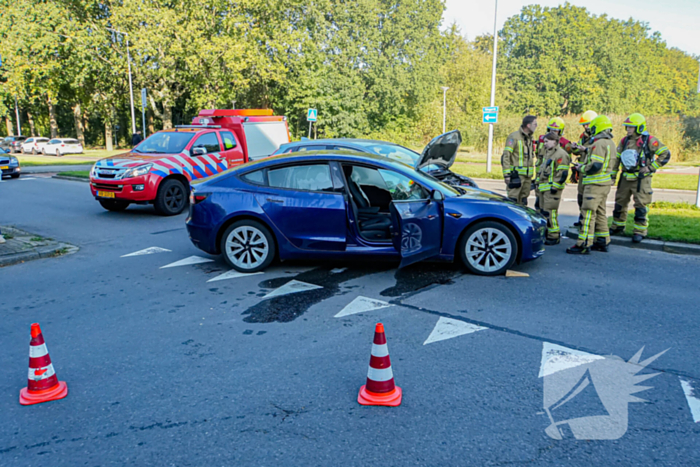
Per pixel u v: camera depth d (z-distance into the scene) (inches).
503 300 209.5
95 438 121.1
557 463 108.7
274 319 193.5
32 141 1676.9
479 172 761.0
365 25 1664.6
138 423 126.8
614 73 2544.3
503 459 110.3
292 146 406.9
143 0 1322.6
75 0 1429.6
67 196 567.2
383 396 133.1
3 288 239.5
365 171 295.1
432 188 239.5
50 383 140.7
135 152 467.5
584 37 2561.5
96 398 139.1
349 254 244.1
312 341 173.2
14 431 124.9
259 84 1679.4
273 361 158.7
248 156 508.1
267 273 253.8
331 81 1609.3
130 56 1370.6
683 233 313.7
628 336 173.0
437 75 1761.8
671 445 114.7
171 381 147.4
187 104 1540.4
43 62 1430.9
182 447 116.6
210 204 254.7
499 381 143.7
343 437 119.0
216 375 150.4
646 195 299.0
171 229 381.1
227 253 255.8
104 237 353.1
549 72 2455.7
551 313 194.7
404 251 228.7
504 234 237.1
